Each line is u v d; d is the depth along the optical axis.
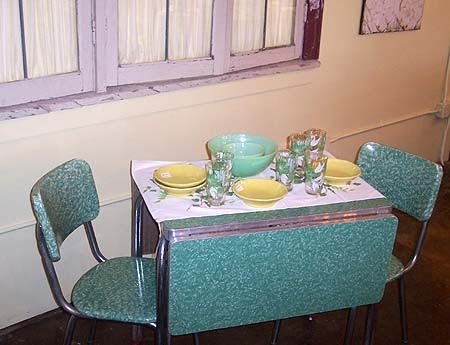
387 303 2.74
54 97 2.27
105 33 2.32
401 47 3.67
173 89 2.57
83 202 2.09
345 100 3.47
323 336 2.52
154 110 2.56
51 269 1.87
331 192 2.04
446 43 3.98
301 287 1.92
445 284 2.90
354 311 2.07
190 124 2.73
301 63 3.08
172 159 2.72
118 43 2.40
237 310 1.88
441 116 4.14
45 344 2.40
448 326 2.61
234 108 2.88
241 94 2.87
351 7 3.25
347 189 2.07
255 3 2.82
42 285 2.49
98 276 2.07
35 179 2.31
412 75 3.84
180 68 2.60
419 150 4.17
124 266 2.13
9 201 2.28
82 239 2.54
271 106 3.05
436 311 2.70
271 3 2.90
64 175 2.00
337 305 2.00
